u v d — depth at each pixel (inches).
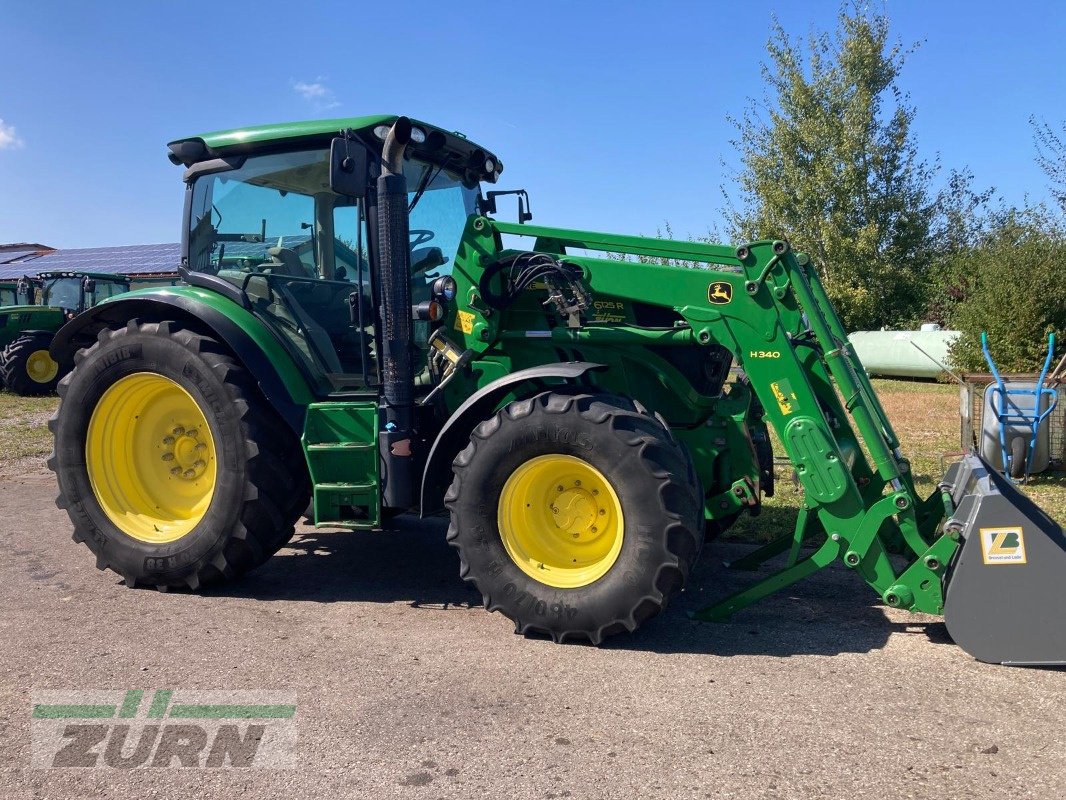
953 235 1027.9
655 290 151.7
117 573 172.7
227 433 159.9
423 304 159.2
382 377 160.1
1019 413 268.5
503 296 161.6
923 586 134.2
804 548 195.2
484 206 202.4
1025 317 593.3
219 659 130.6
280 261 175.8
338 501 158.6
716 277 146.4
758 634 141.3
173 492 177.9
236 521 160.1
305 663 128.9
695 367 169.3
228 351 169.3
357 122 161.3
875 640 137.9
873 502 148.5
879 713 110.7
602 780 94.7
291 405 161.9
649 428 135.1
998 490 127.5
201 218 185.8
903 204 999.0
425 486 149.4
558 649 135.1
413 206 176.2
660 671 125.3
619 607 132.2
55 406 516.4
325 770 97.7
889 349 692.7
